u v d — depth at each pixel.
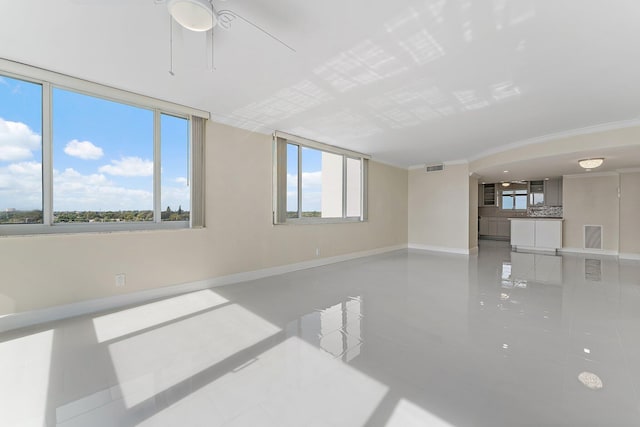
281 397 1.68
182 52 2.41
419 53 2.41
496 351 2.22
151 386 1.78
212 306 3.21
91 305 2.99
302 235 5.27
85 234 2.96
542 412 1.55
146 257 3.38
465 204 7.12
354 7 1.86
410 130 4.64
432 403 1.63
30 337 2.41
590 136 4.47
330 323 2.76
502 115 3.91
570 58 2.48
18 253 2.61
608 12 1.90
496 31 2.11
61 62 2.59
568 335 2.50
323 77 2.84
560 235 7.34
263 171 4.59
